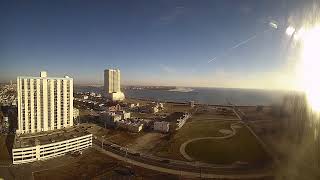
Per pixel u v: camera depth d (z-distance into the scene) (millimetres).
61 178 107625
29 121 164250
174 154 141875
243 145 148125
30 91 164000
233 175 109812
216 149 148375
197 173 114062
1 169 115625
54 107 175875
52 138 144750
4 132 167000
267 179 95438
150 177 110125
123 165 124375
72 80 187125
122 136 184875
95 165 123938
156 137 183250
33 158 127000
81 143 148875
